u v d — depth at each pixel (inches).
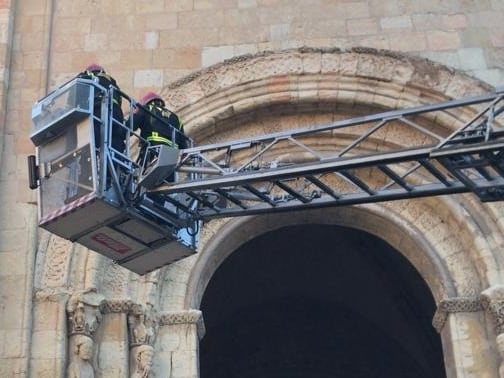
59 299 559.2
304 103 631.8
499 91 439.2
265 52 639.1
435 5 668.1
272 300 967.6
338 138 632.4
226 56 654.5
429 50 649.0
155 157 457.7
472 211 598.9
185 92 631.2
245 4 674.2
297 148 632.4
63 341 549.3
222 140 637.3
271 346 972.6
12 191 606.5
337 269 920.9
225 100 629.6
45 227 448.8
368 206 626.5
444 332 590.2
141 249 471.8
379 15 665.0
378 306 946.1
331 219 648.4
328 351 968.9
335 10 668.1
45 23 671.8
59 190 443.2
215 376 967.6
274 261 911.0
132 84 645.3
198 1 677.9
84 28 671.1
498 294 562.3
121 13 676.1
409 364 964.6
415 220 617.3
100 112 444.8
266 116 639.8
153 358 566.3
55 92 452.4
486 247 582.6
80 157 438.6
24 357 542.6
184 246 472.1
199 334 594.9
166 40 663.1
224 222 618.8
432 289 614.5
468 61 644.1
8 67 650.2
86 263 573.0
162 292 592.7
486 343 567.5
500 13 664.4
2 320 555.2
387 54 633.6
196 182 451.5
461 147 428.5
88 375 541.6
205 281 616.7
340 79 629.9
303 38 658.2
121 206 439.8
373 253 893.8
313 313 971.3
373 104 626.5
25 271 569.9
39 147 456.1
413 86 624.4
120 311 566.6
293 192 474.6
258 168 480.4
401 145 624.4
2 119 629.9
